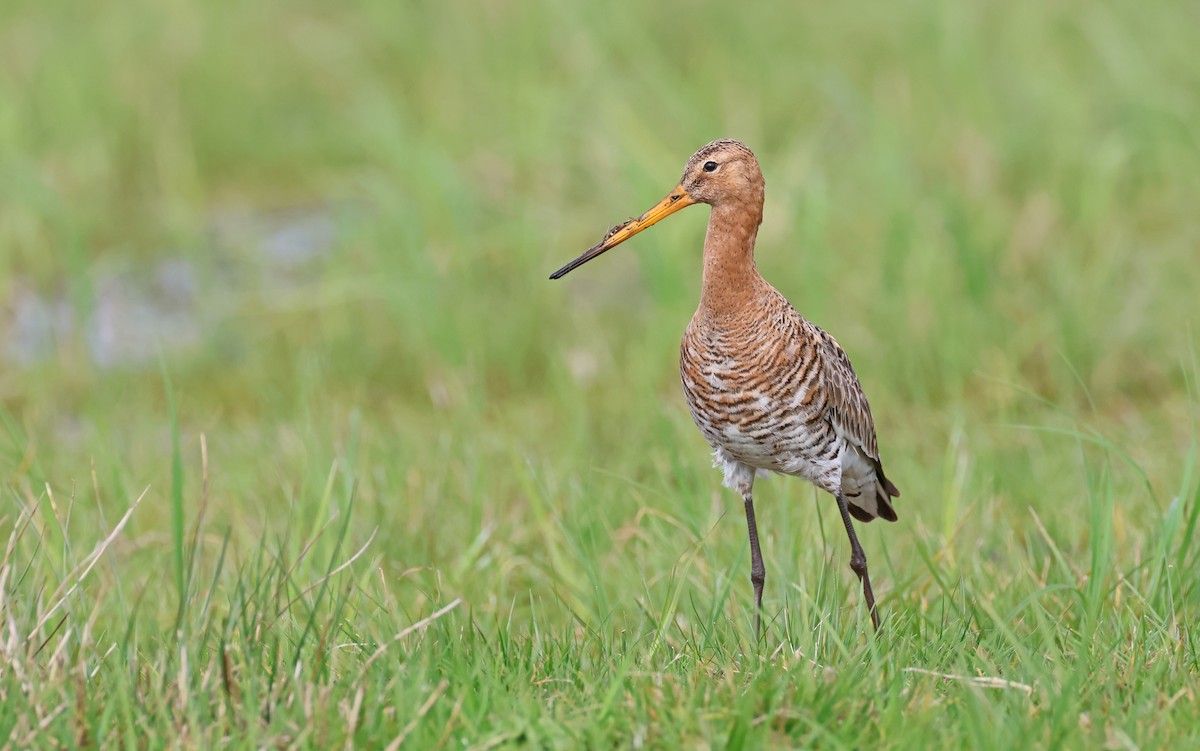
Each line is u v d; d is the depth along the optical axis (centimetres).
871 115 1753
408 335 1568
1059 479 1213
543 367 1560
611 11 2058
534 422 1430
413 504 1193
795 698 755
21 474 1143
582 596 998
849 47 2195
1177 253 1612
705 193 953
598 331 1580
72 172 1966
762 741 709
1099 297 1518
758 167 953
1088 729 734
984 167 1761
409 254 1595
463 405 1417
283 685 758
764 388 939
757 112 2016
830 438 962
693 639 880
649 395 1401
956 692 786
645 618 932
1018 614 916
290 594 952
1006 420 1364
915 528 1098
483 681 779
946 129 1856
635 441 1328
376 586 1032
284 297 1702
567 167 1831
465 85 2105
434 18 2250
